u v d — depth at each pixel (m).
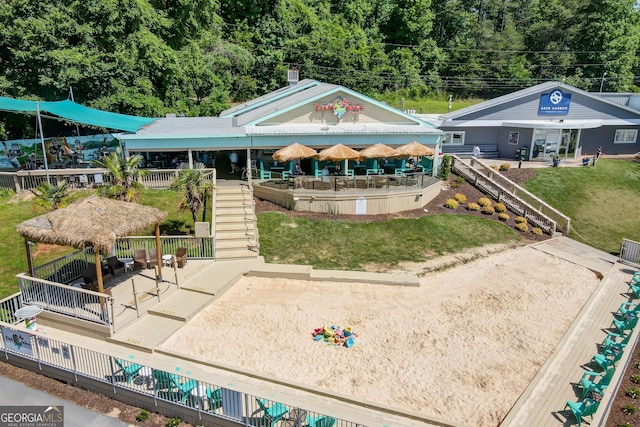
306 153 26.33
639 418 11.97
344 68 66.94
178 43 43.69
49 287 16.05
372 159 30.73
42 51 33.94
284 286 19.66
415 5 75.25
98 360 12.84
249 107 37.72
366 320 17.06
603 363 13.98
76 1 34.78
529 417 11.99
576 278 21.59
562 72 75.44
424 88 75.19
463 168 34.47
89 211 15.57
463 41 80.12
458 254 23.56
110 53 36.09
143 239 20.88
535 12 83.62
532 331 16.58
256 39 63.22
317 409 12.01
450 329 16.58
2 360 14.53
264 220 25.20
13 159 28.09
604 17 72.31
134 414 12.16
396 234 24.94
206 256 21.28
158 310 16.52
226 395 11.18
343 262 21.97
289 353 14.65
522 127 39.31
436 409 12.26
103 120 27.84
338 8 75.50
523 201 29.52
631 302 19.02
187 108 42.53
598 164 37.91
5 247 20.62
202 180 22.70
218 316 16.84
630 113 41.31
